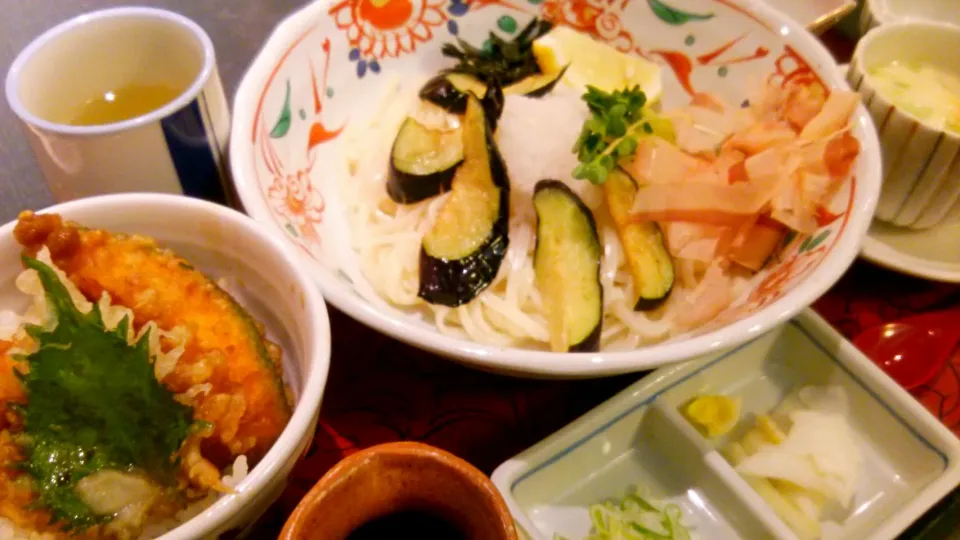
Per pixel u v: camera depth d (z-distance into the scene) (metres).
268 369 0.42
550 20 0.60
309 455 0.48
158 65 0.52
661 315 0.52
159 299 0.42
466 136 0.53
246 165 0.48
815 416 0.51
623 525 0.48
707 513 0.49
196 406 0.41
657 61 0.59
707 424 0.50
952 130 0.54
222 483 0.40
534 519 0.48
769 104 0.55
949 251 0.56
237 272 0.46
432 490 0.40
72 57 0.50
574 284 0.50
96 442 0.40
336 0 0.55
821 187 0.50
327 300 0.45
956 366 0.53
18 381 0.40
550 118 0.54
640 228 0.52
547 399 0.50
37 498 0.39
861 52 0.57
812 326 0.52
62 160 0.48
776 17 0.55
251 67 0.51
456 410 0.50
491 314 0.52
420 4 0.58
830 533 0.48
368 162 0.56
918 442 0.49
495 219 0.52
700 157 0.55
